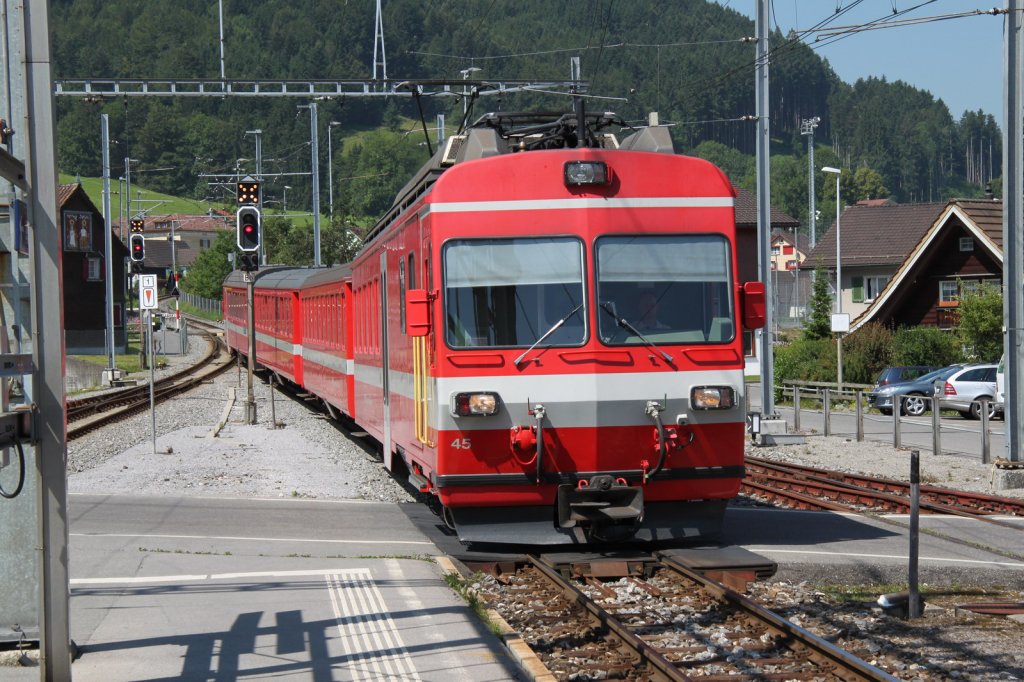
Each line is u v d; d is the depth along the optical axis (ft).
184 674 23.39
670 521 37.37
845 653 24.50
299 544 38.32
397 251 45.70
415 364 41.34
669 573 34.45
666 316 36.37
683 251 36.68
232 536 39.88
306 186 479.82
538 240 36.01
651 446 36.19
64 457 21.75
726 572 33.53
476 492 35.60
